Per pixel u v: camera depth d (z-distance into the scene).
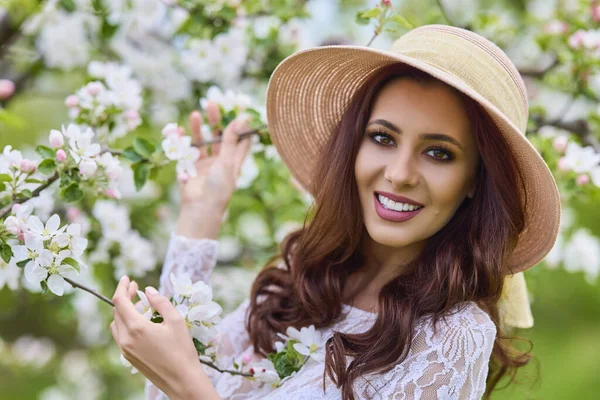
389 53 1.56
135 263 2.41
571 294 6.07
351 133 1.74
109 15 2.41
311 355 1.68
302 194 2.74
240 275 2.93
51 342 4.13
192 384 1.50
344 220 1.77
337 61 1.79
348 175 1.75
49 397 3.63
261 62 2.66
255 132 2.09
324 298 1.83
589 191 2.22
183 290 1.59
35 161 1.66
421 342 1.62
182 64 2.53
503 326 1.97
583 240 2.68
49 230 1.50
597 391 5.82
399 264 1.85
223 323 2.02
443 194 1.64
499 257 1.68
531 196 1.73
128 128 2.04
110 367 3.42
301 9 2.55
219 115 2.10
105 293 2.75
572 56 2.48
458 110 1.62
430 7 3.18
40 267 1.49
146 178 1.89
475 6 3.02
